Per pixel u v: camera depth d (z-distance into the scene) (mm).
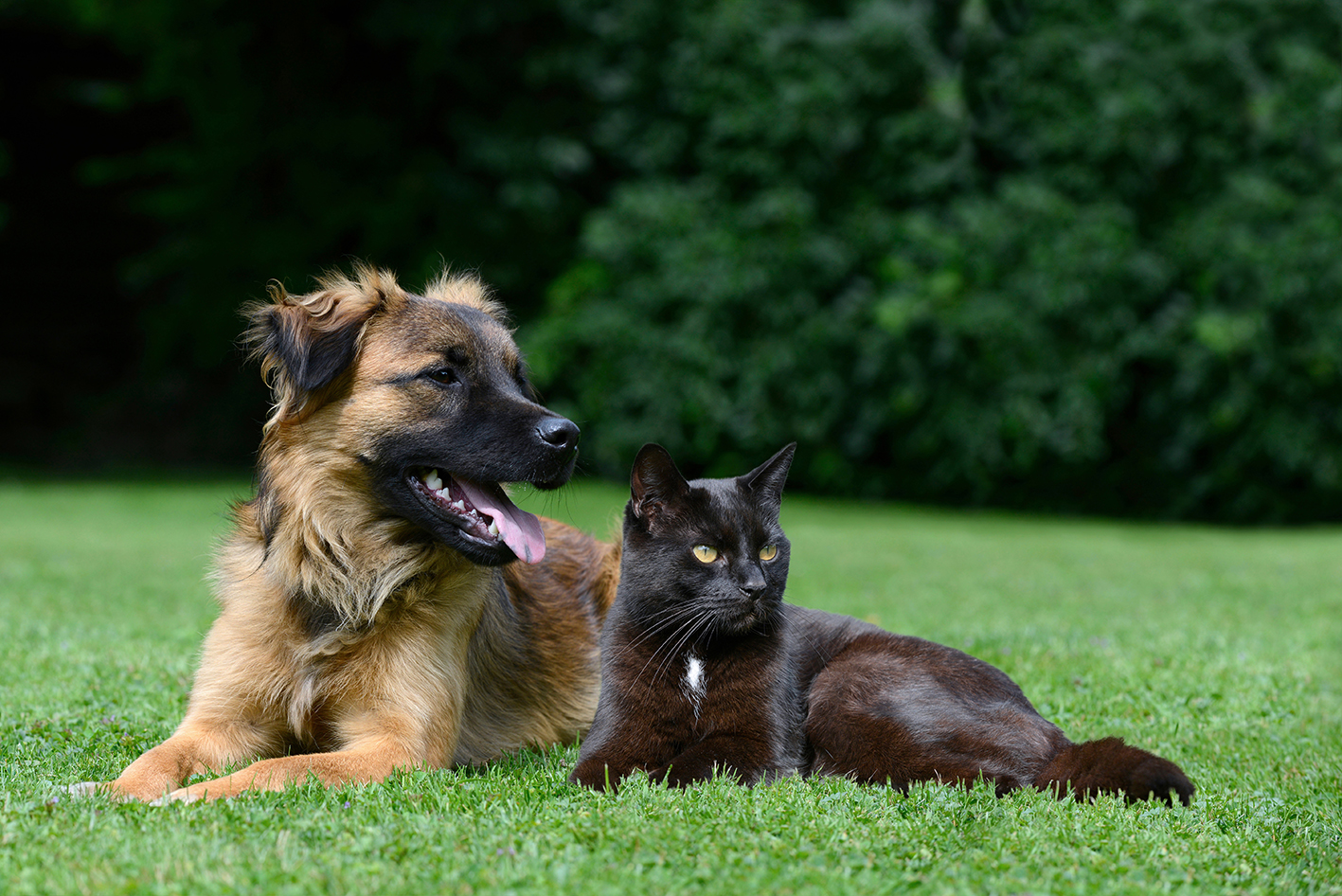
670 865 2719
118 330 21625
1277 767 4031
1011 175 16594
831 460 17125
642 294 16844
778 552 4152
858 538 13031
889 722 3770
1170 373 16594
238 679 4051
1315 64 15859
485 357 4242
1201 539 14086
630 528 4207
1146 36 15898
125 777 3477
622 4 17219
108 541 11398
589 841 2885
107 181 20859
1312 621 7535
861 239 16562
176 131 21562
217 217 18391
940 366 16312
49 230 21109
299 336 4047
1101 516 17250
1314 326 16094
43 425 21016
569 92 18344
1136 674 5523
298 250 17891
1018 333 15812
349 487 4117
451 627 4188
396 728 3953
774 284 16469
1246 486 16906
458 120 17422
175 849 2766
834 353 16672
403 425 4051
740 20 16500
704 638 3926
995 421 16156
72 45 20875
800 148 16484
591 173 18594
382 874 2611
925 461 17203
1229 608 8102
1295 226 16047
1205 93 15898
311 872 2607
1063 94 15984
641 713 3902
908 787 3525
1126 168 15984
